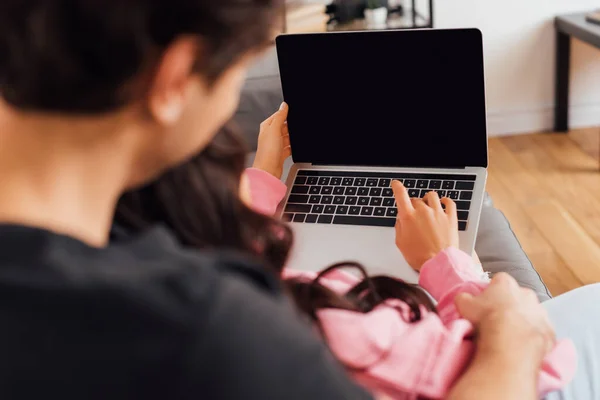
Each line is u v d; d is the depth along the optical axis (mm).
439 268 892
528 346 695
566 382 757
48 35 364
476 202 1101
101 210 434
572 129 3104
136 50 373
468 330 740
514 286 788
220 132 746
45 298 369
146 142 437
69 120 396
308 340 394
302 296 715
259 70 1901
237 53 418
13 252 382
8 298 372
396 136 1150
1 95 390
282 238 848
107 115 400
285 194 1169
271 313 388
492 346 696
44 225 401
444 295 852
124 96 391
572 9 2941
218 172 750
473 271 890
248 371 366
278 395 372
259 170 1109
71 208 412
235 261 434
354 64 1117
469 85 1087
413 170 1154
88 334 369
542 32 2973
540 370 719
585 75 3051
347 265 825
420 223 969
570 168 2779
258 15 412
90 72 376
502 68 3025
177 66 397
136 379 366
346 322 699
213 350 363
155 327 366
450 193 1118
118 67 375
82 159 410
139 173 466
